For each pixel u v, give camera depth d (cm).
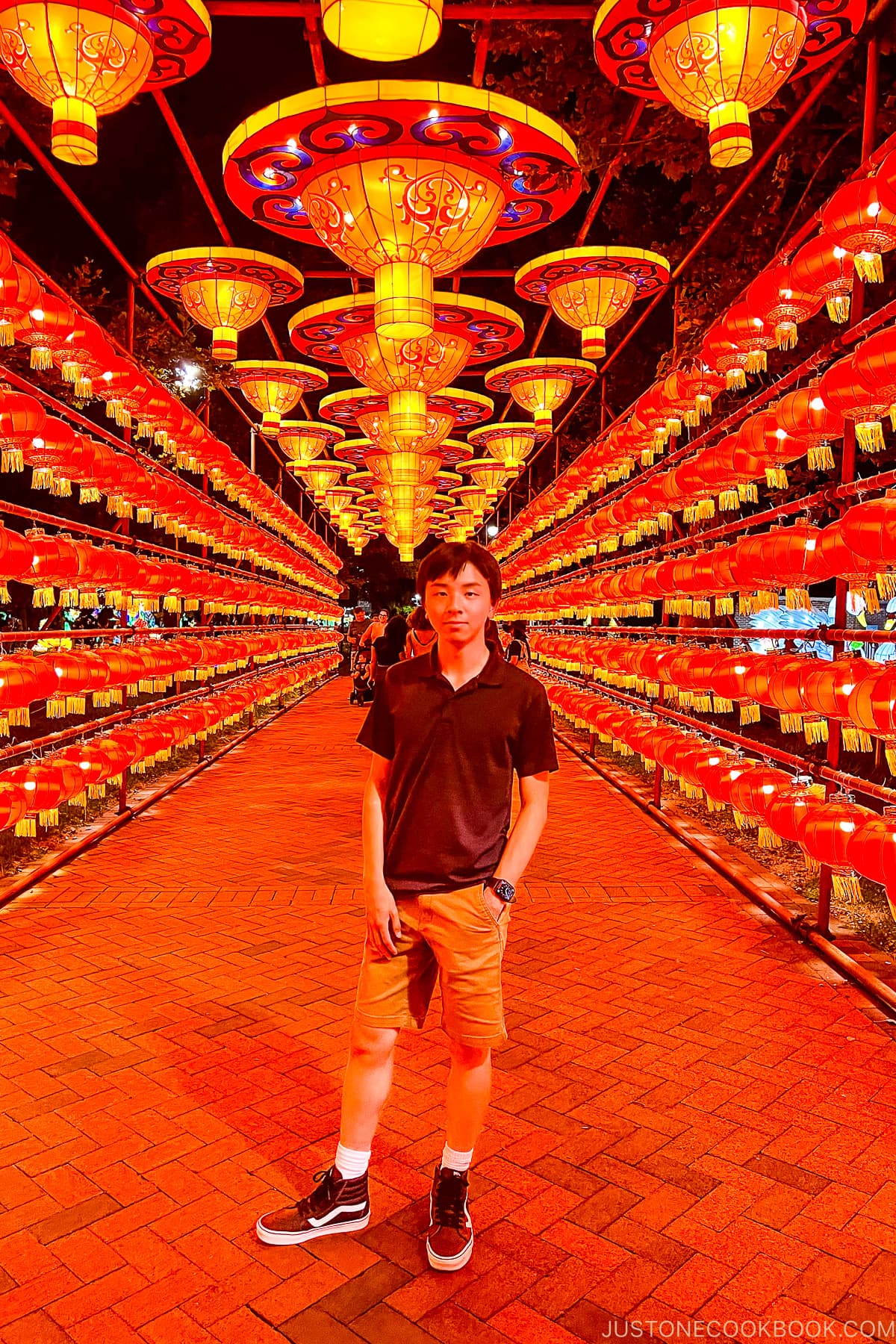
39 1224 254
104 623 1465
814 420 414
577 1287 232
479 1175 277
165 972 434
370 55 330
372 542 4019
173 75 379
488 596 249
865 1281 235
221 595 992
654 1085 331
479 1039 241
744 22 321
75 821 742
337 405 916
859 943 468
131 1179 275
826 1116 312
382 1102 253
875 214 352
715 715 1238
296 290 595
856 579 385
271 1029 374
